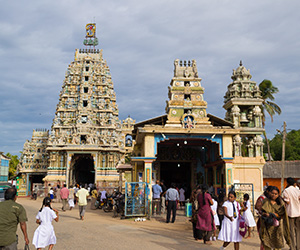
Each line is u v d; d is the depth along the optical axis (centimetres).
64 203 2422
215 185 2203
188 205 1794
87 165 5875
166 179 3089
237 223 893
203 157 2516
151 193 1869
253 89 2766
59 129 5144
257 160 2348
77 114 5200
